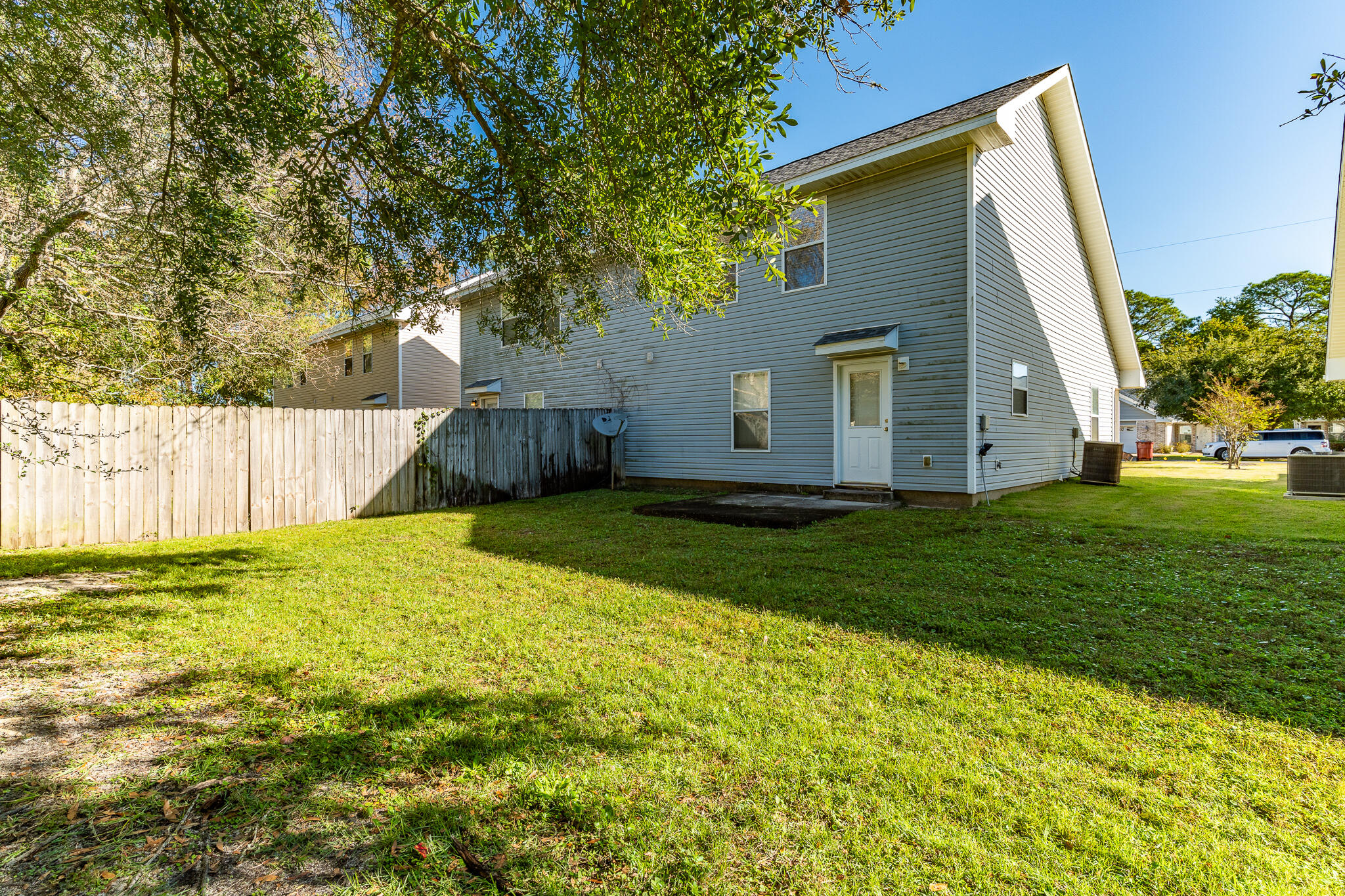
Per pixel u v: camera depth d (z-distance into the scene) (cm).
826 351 922
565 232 461
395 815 191
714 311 537
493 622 397
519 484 1190
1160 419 2862
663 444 1255
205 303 582
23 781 204
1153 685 295
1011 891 163
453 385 2116
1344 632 357
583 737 245
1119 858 176
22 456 616
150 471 764
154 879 160
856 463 963
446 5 337
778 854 177
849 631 376
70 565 578
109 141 375
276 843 177
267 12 335
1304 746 238
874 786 212
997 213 912
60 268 559
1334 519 695
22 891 154
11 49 324
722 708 271
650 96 338
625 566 556
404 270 487
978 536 649
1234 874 170
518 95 365
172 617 403
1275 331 2769
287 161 418
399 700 277
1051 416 1152
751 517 767
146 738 238
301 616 408
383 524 862
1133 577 482
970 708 271
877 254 926
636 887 163
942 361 855
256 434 859
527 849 177
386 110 421
